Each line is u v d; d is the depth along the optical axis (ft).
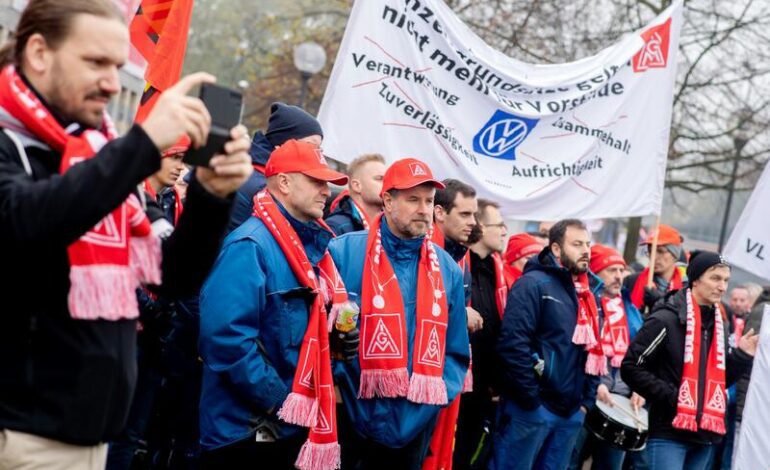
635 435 20.45
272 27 69.31
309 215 13.19
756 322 25.71
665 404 19.38
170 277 7.65
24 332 6.84
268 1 104.12
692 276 19.93
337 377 14.29
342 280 14.47
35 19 6.78
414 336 14.62
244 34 85.56
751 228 21.07
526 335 18.90
